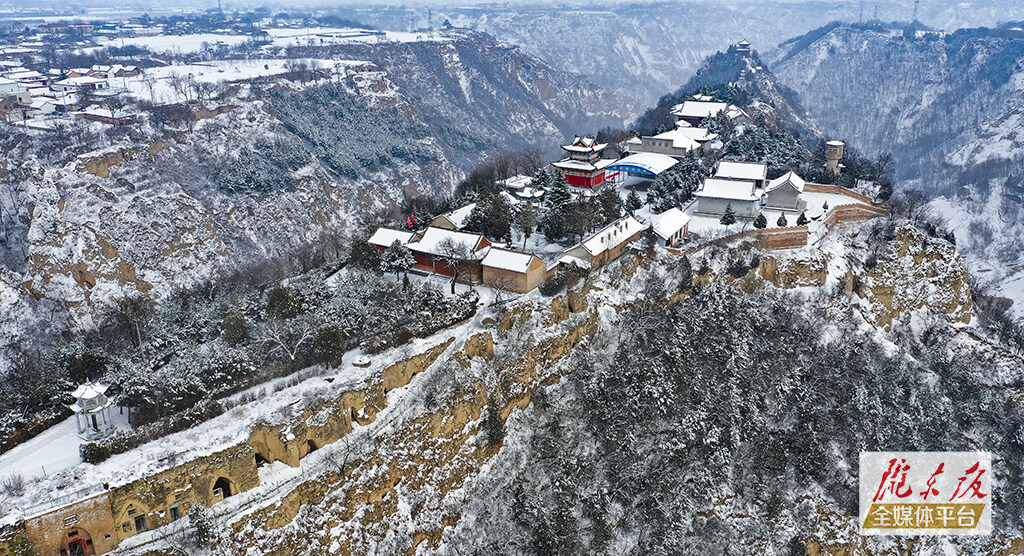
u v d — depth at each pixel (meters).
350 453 100.94
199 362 107.38
